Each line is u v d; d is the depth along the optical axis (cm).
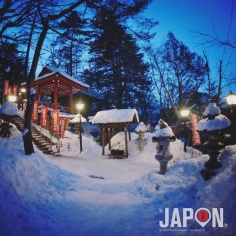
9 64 1015
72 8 874
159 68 2366
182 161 721
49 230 443
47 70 2500
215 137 600
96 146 2222
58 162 1245
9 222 398
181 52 2519
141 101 3644
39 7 823
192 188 584
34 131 1806
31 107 867
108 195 737
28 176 680
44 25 891
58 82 2334
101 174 1150
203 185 563
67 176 918
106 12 876
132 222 503
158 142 752
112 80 3028
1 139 1005
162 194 607
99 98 3275
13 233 373
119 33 945
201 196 529
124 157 1869
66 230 459
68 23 930
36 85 2392
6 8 747
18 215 452
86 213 566
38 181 706
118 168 1358
